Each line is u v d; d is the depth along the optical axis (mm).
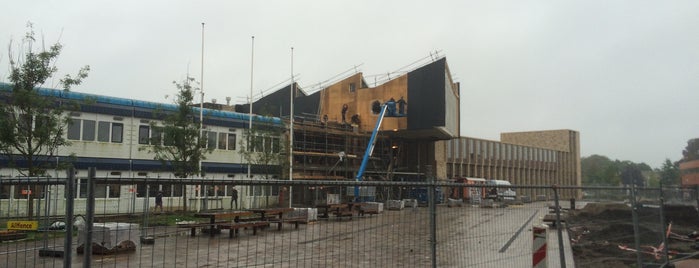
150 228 5422
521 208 8570
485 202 7973
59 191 5902
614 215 12547
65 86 22688
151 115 34875
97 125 32312
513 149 88000
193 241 6770
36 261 5832
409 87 53375
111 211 5062
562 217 12383
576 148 111812
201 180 4516
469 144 75438
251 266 6684
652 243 13531
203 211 7977
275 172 38875
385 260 7191
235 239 7676
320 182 5293
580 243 14430
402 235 7168
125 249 5543
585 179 122250
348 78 57562
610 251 13406
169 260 6168
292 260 6953
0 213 5586
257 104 62500
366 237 7312
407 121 52969
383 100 54875
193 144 29906
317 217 7125
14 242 5844
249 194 7910
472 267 7715
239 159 40062
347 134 52406
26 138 21391
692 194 14094
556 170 102000
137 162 33812
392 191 7344
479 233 7789
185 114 30078
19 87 21125
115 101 33250
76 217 4574
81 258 5195
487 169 79625
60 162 23156
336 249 7195
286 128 43312
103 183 4086
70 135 30906
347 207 7328
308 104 59906
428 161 62406
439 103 51469
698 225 16734
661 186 11789
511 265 8688
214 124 38906
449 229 7336
